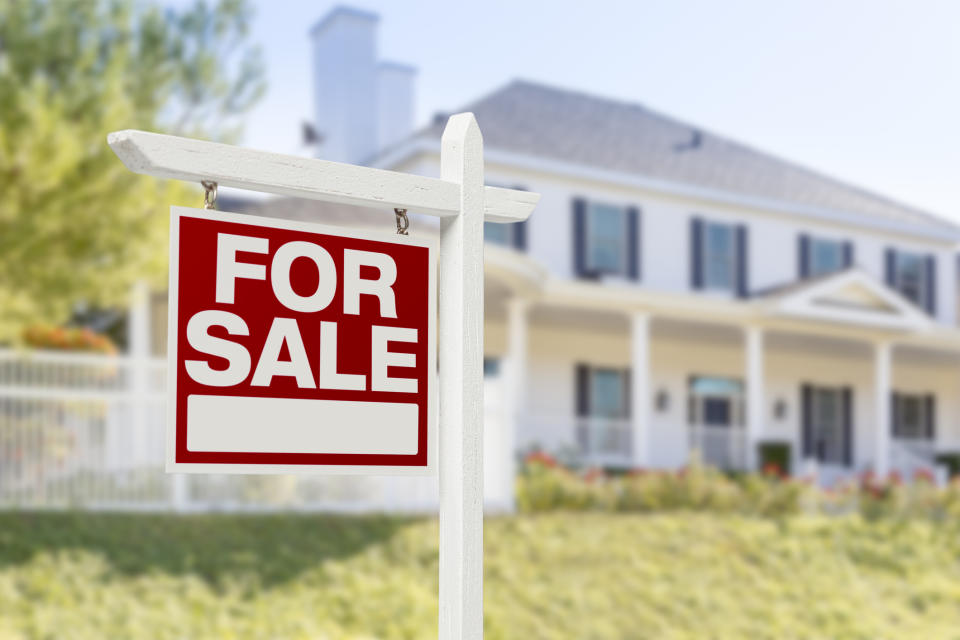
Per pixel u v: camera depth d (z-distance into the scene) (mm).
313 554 10812
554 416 19125
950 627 12164
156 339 16578
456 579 2348
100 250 9742
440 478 2408
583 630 10484
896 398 26578
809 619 11719
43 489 10734
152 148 2080
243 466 2135
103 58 10398
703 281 22172
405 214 2439
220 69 11383
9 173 8805
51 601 8922
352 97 22703
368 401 2287
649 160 22547
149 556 10055
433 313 2396
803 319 20109
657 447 21750
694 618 11211
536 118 22516
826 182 26516
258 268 2191
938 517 16547
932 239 26375
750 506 15180
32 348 11828
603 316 19375
